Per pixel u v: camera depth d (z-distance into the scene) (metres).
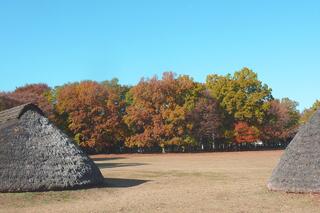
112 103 68.88
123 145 74.75
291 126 78.69
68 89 70.25
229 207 14.50
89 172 19.42
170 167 35.31
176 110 67.44
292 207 14.17
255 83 74.31
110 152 75.31
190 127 68.38
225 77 74.94
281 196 16.16
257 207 14.34
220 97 73.81
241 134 72.25
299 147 17.25
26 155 18.45
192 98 69.81
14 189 17.64
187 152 72.56
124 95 75.69
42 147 18.91
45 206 15.56
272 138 76.81
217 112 72.50
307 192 16.14
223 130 73.06
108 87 72.31
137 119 68.12
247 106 73.06
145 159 52.25
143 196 17.50
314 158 16.56
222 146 78.19
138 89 68.88
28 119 19.75
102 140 68.75
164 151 70.94
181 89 69.38
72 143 20.02
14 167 18.05
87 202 16.28
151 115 68.50
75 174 18.78
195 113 69.12
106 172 29.98
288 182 16.80
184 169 32.59
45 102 67.69
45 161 18.52
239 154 61.19
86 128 68.56
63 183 18.28
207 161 44.62
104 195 17.91
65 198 17.08
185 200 16.25
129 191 19.08
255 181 22.20
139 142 68.38
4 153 18.36
